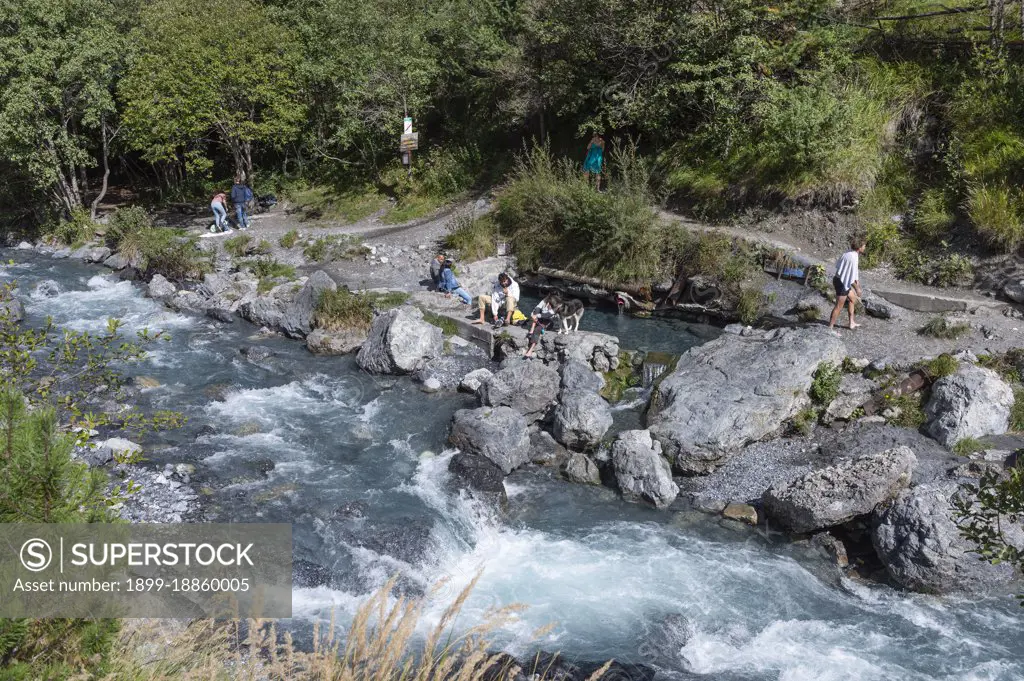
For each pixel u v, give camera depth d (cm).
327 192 2881
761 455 1188
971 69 1836
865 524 1037
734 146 2003
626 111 2094
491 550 1015
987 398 1154
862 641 858
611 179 2116
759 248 1762
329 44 2742
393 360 1499
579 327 1716
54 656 402
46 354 1527
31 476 409
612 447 1182
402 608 465
